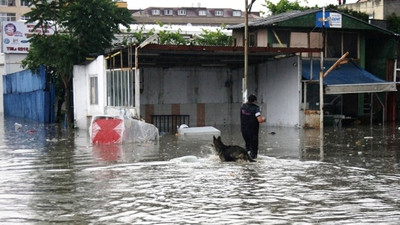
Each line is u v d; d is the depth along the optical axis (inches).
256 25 1090.1
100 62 941.8
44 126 1149.7
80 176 436.5
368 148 645.3
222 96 1183.6
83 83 1023.6
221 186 387.5
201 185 391.9
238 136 852.0
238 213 305.6
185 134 881.5
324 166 487.5
